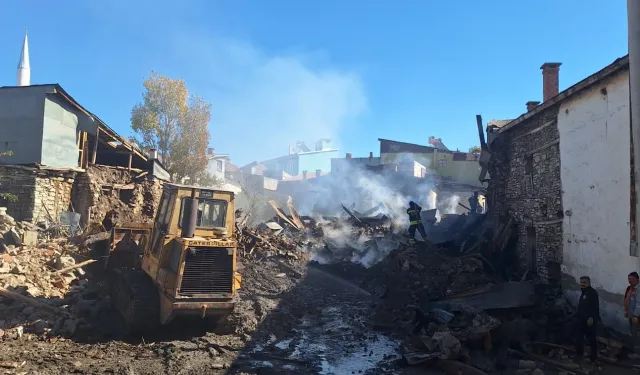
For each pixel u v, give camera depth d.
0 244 13.57
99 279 12.48
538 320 9.60
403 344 9.68
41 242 15.46
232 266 9.45
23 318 9.38
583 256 10.59
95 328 9.73
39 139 18.72
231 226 10.00
